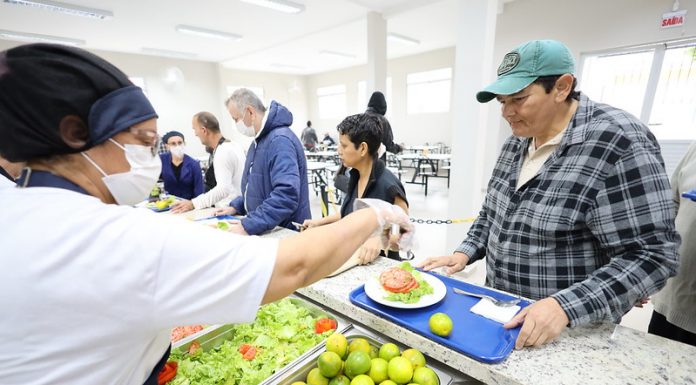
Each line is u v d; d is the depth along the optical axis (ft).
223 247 1.52
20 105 1.30
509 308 2.89
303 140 28.25
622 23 13.69
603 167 2.79
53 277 1.23
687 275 3.98
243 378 2.77
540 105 2.97
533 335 2.37
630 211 2.64
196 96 29.60
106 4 14.61
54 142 1.40
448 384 2.51
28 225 1.27
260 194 5.95
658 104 13.65
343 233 1.98
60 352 1.27
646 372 2.15
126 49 23.65
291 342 3.19
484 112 9.38
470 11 8.89
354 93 33.27
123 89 1.51
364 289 3.37
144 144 1.69
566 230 3.03
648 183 2.59
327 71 35.22
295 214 5.93
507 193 3.63
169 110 28.14
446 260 3.86
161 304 1.38
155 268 1.36
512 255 3.44
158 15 16.19
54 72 1.32
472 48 9.03
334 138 36.55
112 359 1.40
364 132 4.61
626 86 14.30
